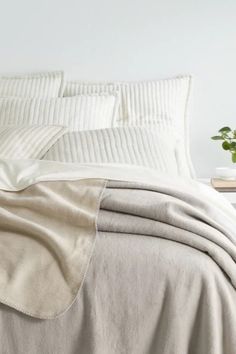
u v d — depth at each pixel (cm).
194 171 395
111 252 192
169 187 227
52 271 188
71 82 410
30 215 212
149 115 384
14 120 353
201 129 414
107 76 415
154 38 411
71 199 218
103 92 386
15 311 182
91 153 313
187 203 225
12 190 233
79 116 357
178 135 379
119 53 413
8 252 193
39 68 417
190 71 411
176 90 396
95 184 226
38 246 195
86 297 185
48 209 210
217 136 394
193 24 409
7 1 414
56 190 227
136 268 188
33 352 182
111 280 187
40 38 415
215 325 185
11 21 415
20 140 318
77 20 413
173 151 343
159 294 187
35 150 317
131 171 258
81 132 327
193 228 200
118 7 411
